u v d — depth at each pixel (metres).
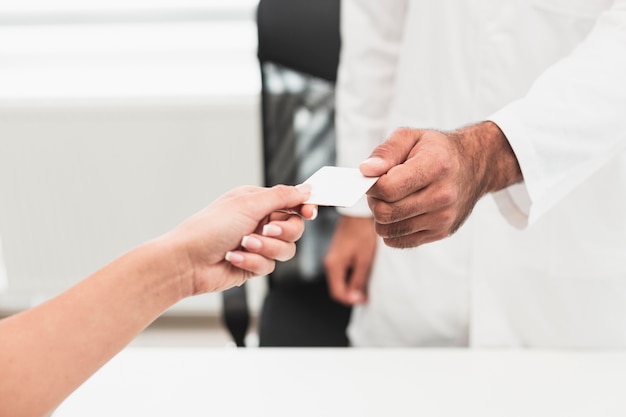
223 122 2.16
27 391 0.60
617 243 1.00
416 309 1.15
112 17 2.31
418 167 0.71
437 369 0.91
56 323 0.62
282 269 1.57
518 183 0.82
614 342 1.03
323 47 1.41
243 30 2.32
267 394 0.84
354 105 1.24
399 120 1.17
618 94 0.79
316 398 0.84
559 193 0.82
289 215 0.75
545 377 0.89
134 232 2.31
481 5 1.00
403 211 0.73
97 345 0.64
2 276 2.44
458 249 1.08
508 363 0.92
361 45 1.20
